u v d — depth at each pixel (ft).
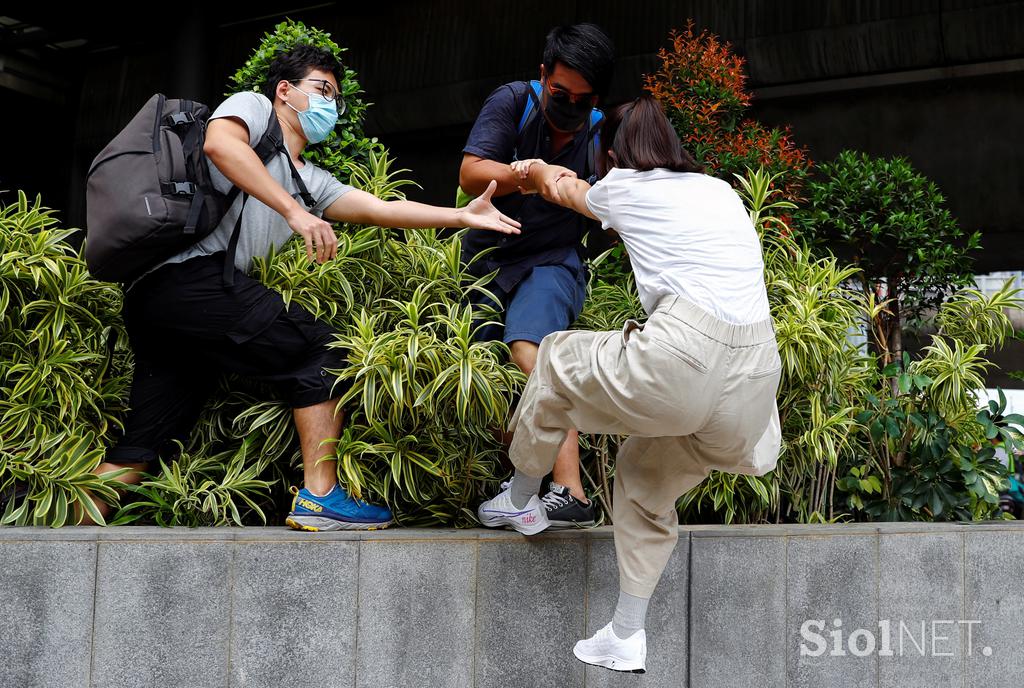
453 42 33.58
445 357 8.62
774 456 8.02
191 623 7.82
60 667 7.57
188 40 36.35
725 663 9.33
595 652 7.86
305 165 9.30
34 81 42.42
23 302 9.21
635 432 7.42
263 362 8.63
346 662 8.16
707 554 9.36
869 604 10.01
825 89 28.48
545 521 8.57
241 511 9.73
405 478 8.87
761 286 7.57
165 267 8.25
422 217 9.05
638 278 7.59
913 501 11.75
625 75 30.48
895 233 14.44
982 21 24.93
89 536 7.67
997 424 12.39
